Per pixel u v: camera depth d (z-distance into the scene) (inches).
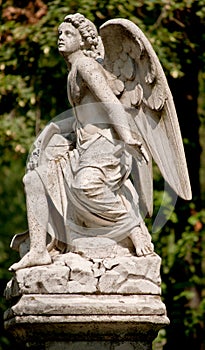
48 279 345.7
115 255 353.1
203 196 745.0
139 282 348.8
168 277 590.2
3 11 583.8
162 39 562.9
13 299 356.8
